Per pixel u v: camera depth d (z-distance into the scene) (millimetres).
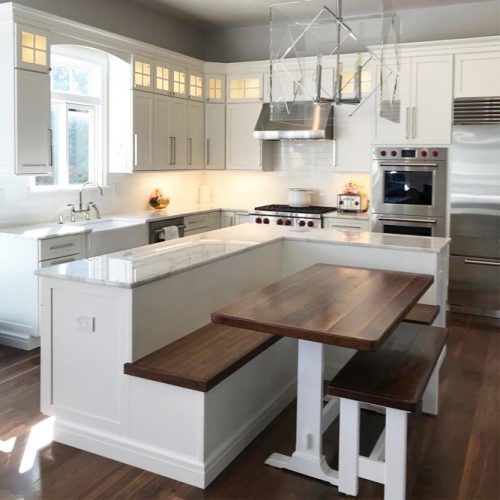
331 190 6902
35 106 4699
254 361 3137
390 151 5922
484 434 3217
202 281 3344
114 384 2867
